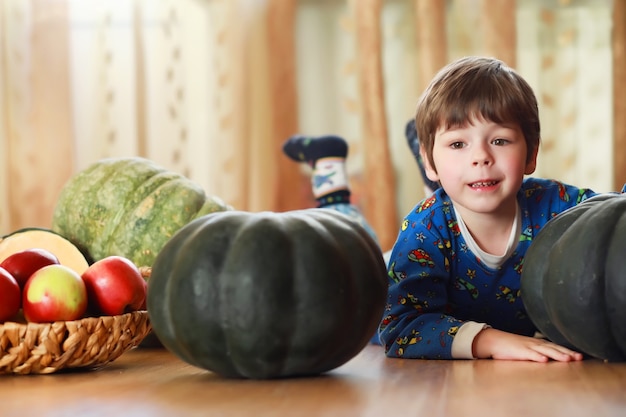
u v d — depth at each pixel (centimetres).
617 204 114
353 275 108
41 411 89
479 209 145
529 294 123
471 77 146
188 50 373
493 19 351
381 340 147
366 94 356
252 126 369
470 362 126
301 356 106
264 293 103
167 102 371
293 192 367
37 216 378
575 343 117
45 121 377
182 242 110
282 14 366
